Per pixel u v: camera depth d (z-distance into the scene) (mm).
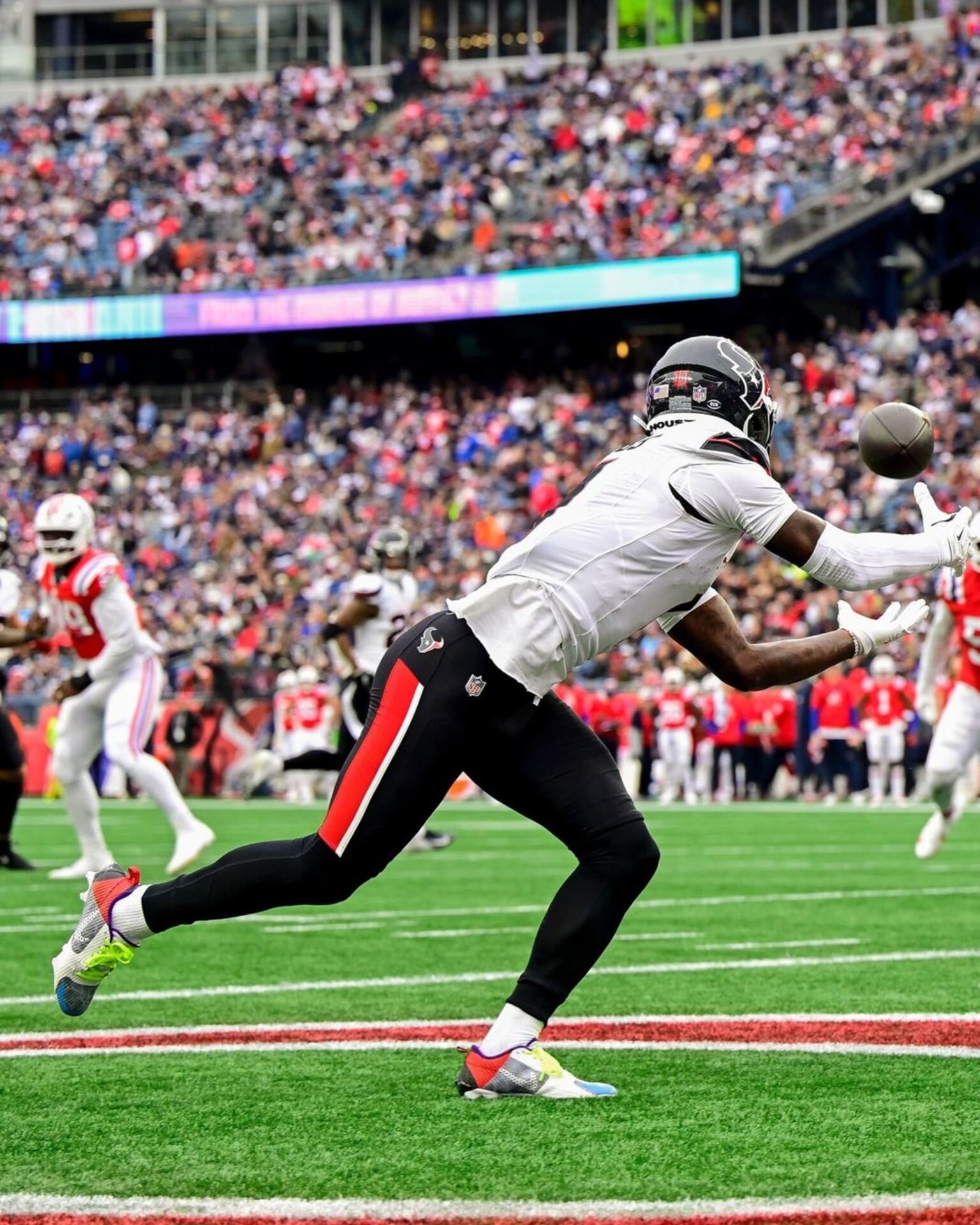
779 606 81750
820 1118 13891
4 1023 19109
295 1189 11797
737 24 130750
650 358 117375
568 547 14758
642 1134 13383
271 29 143000
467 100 130500
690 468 14844
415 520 105750
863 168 112500
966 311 101812
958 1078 15500
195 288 120062
